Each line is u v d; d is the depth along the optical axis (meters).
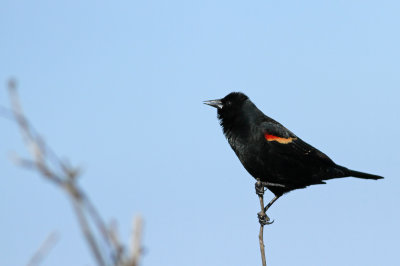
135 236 2.14
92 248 2.03
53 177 2.10
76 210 2.06
